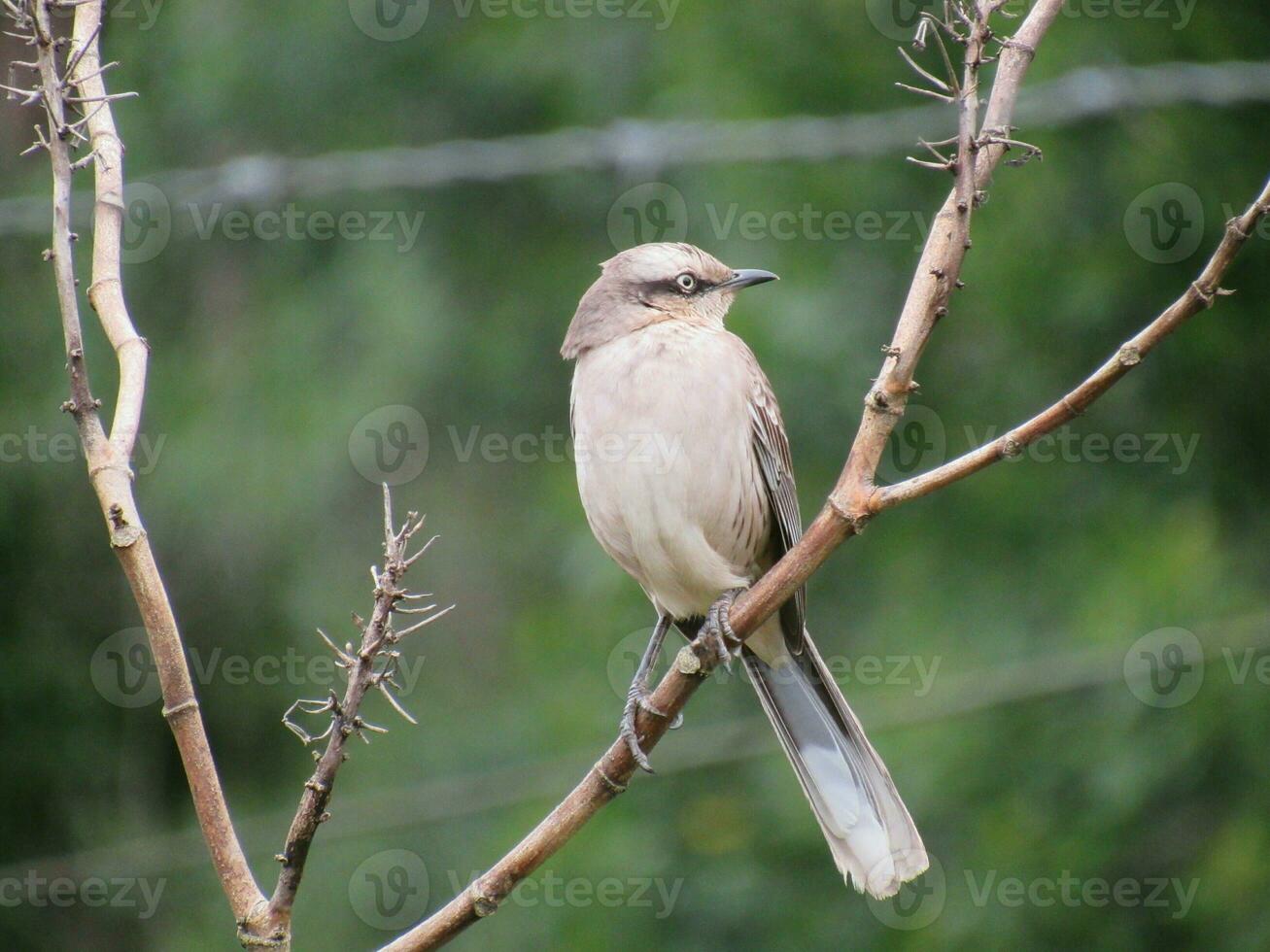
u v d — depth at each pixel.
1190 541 12.30
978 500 13.13
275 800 13.07
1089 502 13.04
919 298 4.64
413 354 13.28
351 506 13.95
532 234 13.95
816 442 12.70
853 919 12.06
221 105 13.70
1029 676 11.98
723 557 7.21
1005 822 11.97
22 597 12.56
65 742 12.62
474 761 13.12
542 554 13.96
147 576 4.30
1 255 12.95
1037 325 12.90
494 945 12.27
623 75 13.43
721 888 12.20
